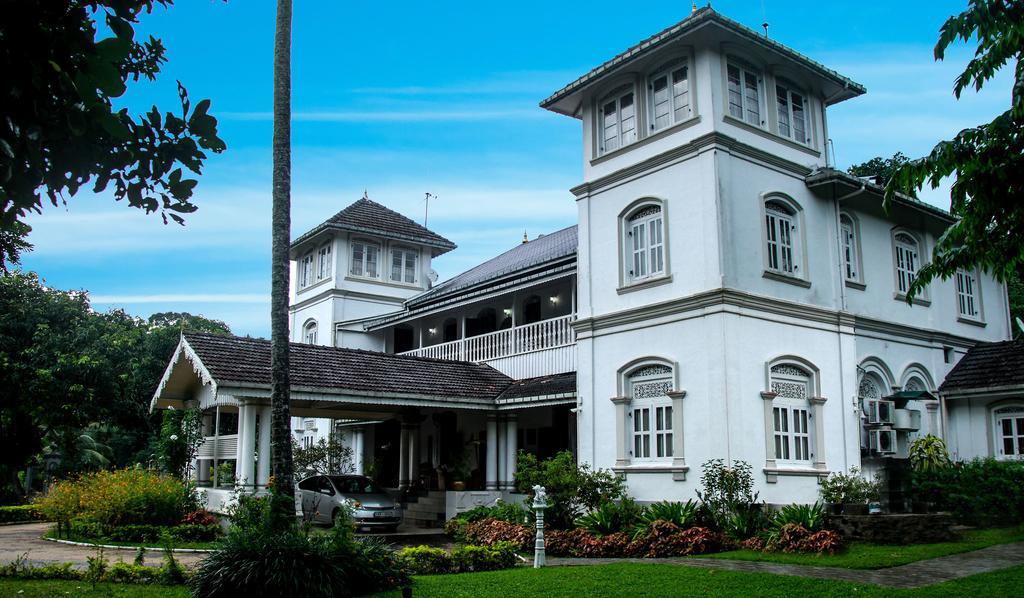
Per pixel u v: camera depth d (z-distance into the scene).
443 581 11.94
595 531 16.20
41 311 34.75
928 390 21.95
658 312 18.33
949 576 11.41
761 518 15.73
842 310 19.55
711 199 17.48
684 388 17.48
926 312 22.72
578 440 19.95
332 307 33.22
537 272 23.41
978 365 22.06
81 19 4.09
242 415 18.45
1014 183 7.66
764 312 17.73
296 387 19.12
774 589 10.45
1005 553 13.49
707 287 17.31
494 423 22.83
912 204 21.97
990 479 17.42
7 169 3.85
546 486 17.66
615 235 19.91
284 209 13.13
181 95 4.93
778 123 19.58
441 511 23.39
